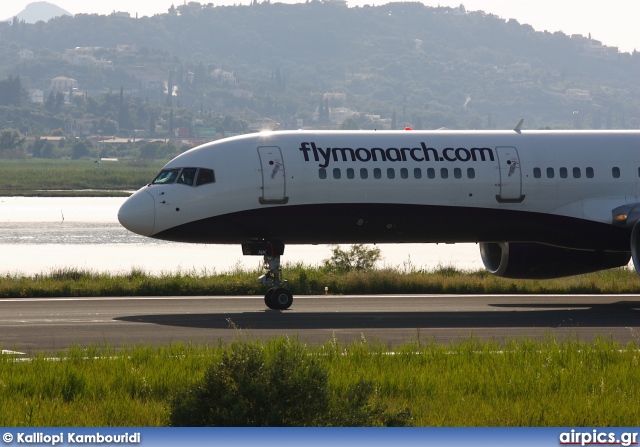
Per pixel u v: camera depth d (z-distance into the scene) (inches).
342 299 5467.5
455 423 2591.0
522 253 5565.9
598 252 5649.6
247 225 5083.7
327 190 5118.1
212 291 5713.6
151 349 3503.9
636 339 4008.4
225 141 5191.9
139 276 6343.5
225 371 2524.6
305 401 2487.7
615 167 5502.0
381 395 2878.9
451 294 5836.6
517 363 3307.1
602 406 2731.3
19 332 4124.0
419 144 5310.0
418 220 5251.0
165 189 5064.0
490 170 5324.8
